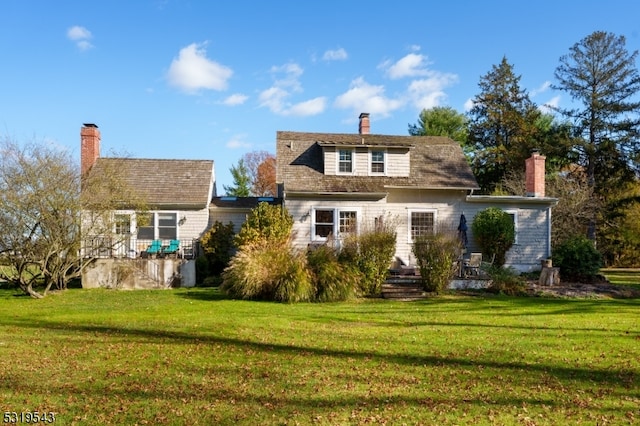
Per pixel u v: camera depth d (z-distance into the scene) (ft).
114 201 67.51
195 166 88.69
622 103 126.00
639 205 123.95
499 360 27.89
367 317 43.39
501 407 20.29
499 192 130.72
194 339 33.63
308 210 78.64
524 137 143.84
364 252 59.62
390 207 81.10
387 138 93.91
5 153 57.16
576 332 35.88
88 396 21.52
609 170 126.82
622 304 52.24
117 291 66.08
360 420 18.80
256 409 19.97
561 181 116.67
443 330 36.91
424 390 22.49
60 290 66.74
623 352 29.68
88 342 32.63
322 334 35.37
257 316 43.32
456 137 174.19
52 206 58.70
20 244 57.77
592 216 113.80
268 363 27.14
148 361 27.58
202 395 21.70
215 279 73.26
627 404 20.72
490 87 154.92
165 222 81.10
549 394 21.98
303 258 56.70
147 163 88.33
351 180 81.61
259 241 64.23
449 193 82.33
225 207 83.10
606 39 128.26
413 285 63.82
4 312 47.11
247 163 194.08
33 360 27.76
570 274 70.18
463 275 66.23
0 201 55.83
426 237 61.87
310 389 22.57
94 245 68.44
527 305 51.06
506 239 78.18
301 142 88.38
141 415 19.30
